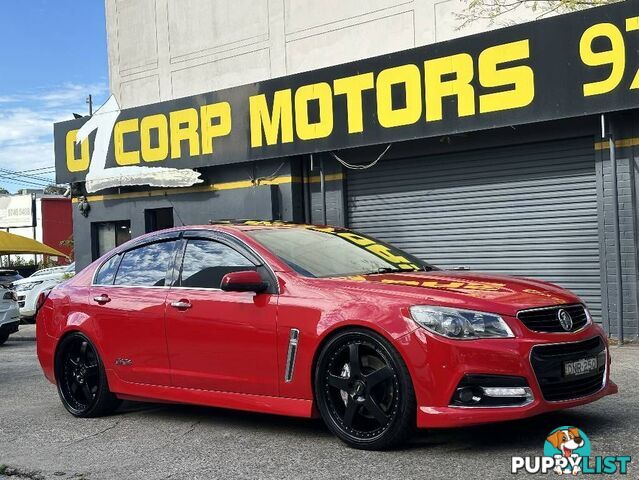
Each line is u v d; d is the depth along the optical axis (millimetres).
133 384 6188
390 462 4598
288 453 4992
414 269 5930
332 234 6320
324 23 14922
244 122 14266
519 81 10695
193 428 5922
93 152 17078
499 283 5078
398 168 12859
